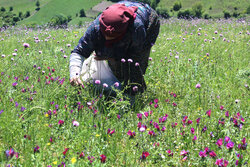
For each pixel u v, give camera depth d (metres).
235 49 4.13
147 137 1.71
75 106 2.11
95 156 1.55
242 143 1.70
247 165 1.55
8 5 87.12
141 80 2.37
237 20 8.49
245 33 5.87
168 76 2.83
